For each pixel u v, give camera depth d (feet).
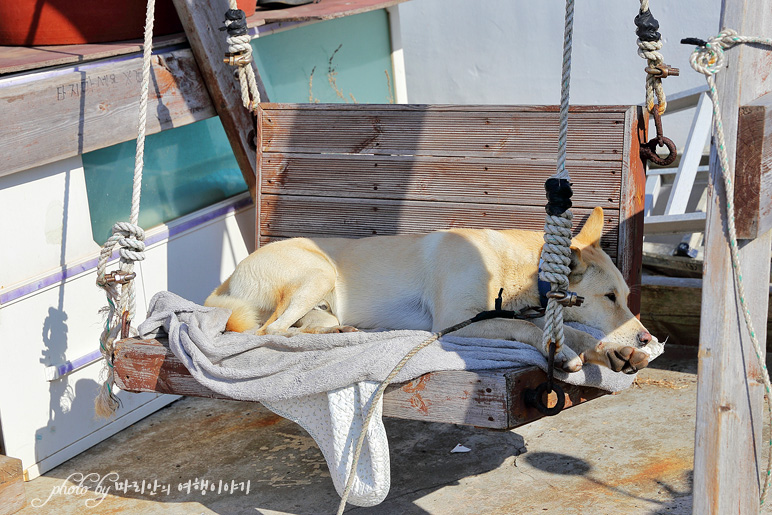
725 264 7.39
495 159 11.83
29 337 12.03
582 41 22.91
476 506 10.78
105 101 12.66
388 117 12.65
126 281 10.59
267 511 11.03
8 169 11.21
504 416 8.34
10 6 13.62
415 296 11.30
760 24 7.33
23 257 11.97
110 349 10.62
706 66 7.13
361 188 12.84
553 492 10.96
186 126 15.08
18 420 11.93
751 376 7.92
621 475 11.26
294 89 18.16
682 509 10.22
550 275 8.43
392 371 8.69
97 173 13.24
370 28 21.01
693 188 20.06
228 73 14.55
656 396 13.78
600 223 10.68
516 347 9.18
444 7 24.88
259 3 18.39
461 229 11.56
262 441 13.19
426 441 12.90
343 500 8.56
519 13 23.71
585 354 9.20
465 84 25.22
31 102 11.49
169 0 14.71
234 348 9.99
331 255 12.06
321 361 9.29
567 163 11.21
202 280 15.23
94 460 12.81
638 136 10.96
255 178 15.06
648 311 15.74
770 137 7.21
